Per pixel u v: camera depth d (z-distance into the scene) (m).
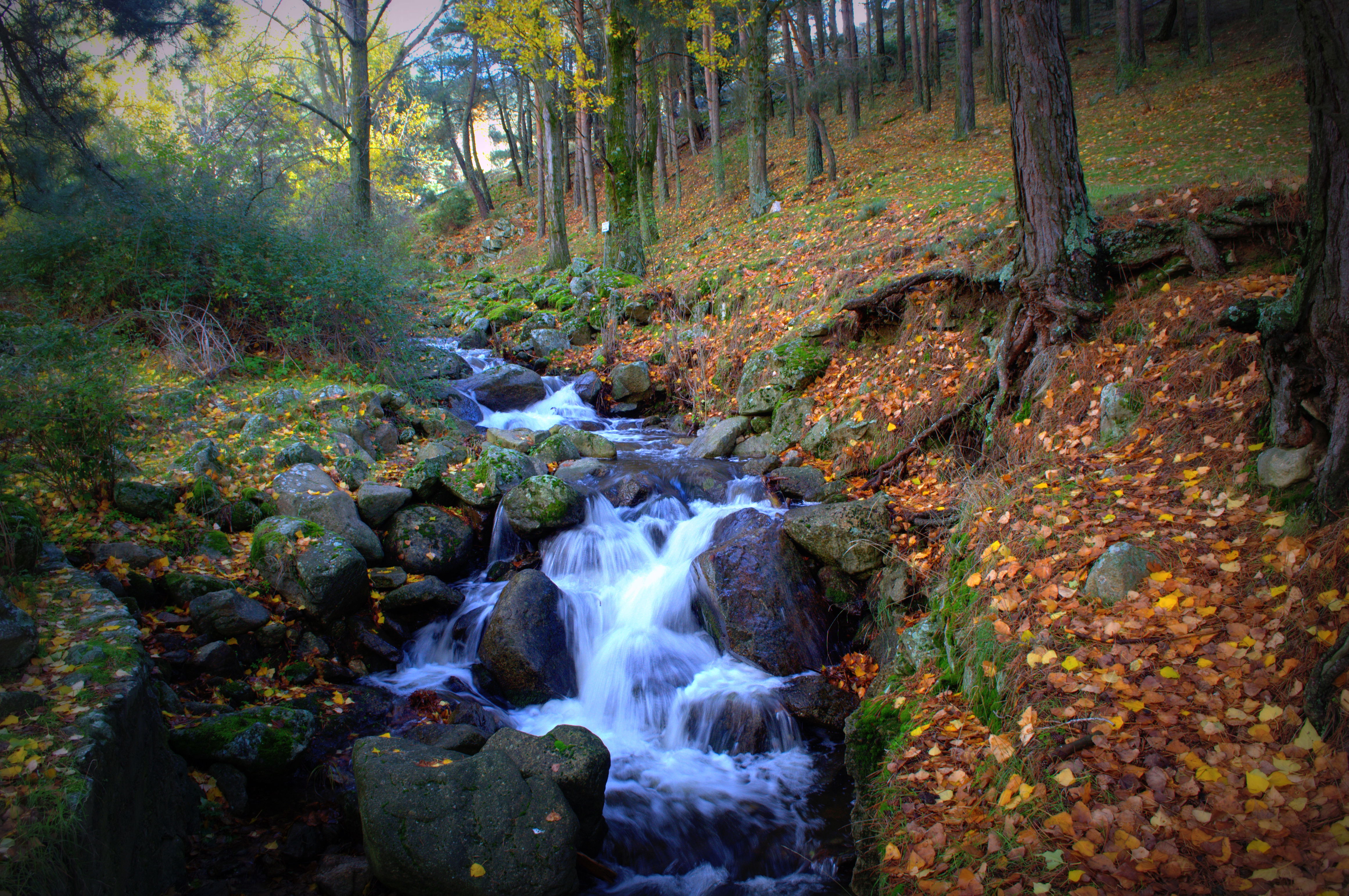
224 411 7.91
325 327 10.08
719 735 5.16
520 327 13.98
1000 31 6.64
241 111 15.83
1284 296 4.65
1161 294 6.24
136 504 5.85
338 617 5.62
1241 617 3.50
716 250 17.89
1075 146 6.57
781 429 8.62
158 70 10.62
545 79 18.34
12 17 8.40
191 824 3.94
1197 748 3.06
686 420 10.43
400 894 3.64
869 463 7.44
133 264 9.13
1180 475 4.61
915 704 4.34
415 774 3.75
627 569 6.73
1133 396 5.51
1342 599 3.17
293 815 4.23
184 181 10.70
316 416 8.09
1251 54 19.81
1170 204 6.93
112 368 6.07
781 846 4.25
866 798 3.97
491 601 6.25
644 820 4.46
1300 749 2.88
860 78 30.58
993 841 3.10
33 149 8.88
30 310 7.89
